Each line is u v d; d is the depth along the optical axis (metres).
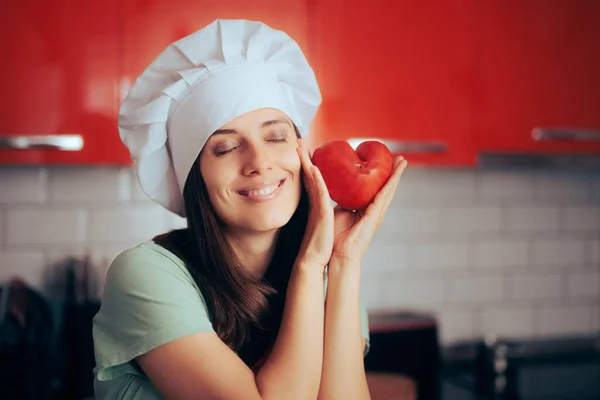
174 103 1.01
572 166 2.00
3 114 1.57
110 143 1.63
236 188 0.97
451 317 2.31
